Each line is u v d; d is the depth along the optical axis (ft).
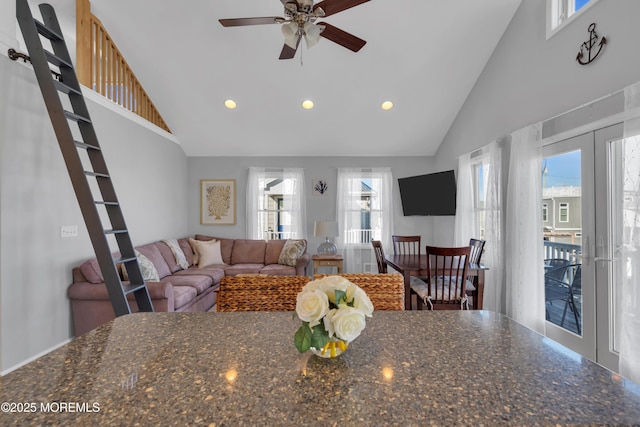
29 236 8.55
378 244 13.37
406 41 11.94
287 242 17.34
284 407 2.04
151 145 14.61
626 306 6.79
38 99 8.80
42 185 8.93
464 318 3.83
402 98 14.62
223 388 2.25
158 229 15.21
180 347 2.94
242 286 4.64
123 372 2.47
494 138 12.29
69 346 2.96
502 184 11.65
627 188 6.81
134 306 9.61
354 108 15.20
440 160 17.88
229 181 18.66
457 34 11.71
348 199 18.58
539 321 9.48
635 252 6.64
